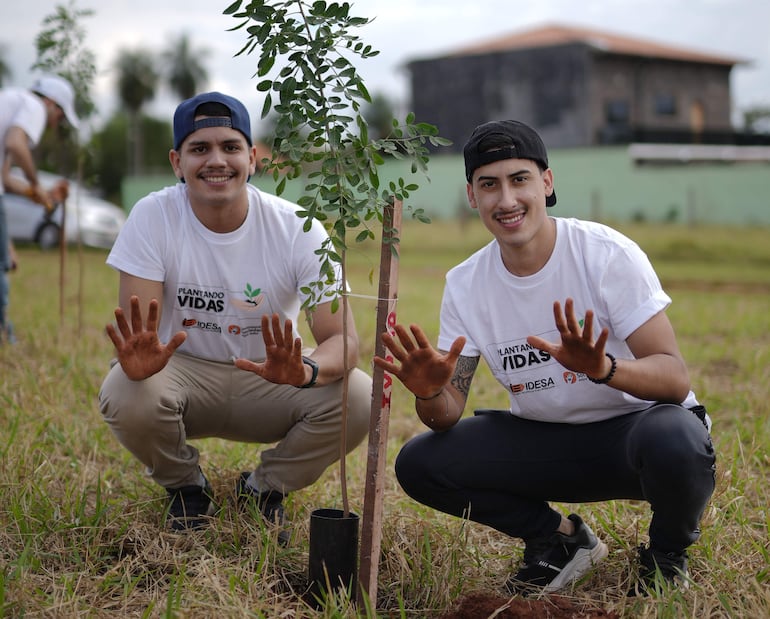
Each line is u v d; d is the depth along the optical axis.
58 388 5.39
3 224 6.68
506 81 34.53
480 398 5.79
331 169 2.84
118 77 54.81
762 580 3.11
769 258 18.28
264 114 2.87
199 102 3.35
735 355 7.10
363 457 4.61
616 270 3.01
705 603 2.88
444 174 26.78
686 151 29.80
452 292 3.25
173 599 2.97
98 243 17.41
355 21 2.80
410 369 2.88
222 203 3.39
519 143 2.95
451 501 3.25
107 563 3.34
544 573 3.23
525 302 3.10
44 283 11.02
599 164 25.02
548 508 3.29
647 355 2.97
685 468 2.85
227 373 3.66
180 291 3.56
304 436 3.61
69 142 7.50
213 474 4.10
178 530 3.55
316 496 3.95
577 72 33.31
